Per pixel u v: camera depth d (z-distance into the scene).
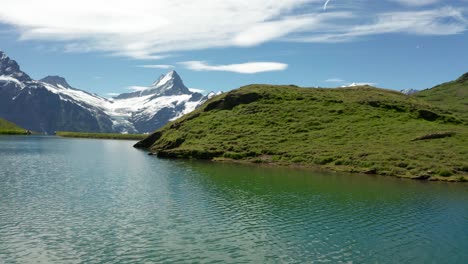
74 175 76.62
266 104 149.12
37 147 166.50
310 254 34.84
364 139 106.81
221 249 35.62
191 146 118.81
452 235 40.50
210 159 107.44
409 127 116.31
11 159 107.81
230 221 44.34
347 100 149.75
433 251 36.00
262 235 39.72
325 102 148.38
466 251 36.09
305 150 101.19
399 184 68.88
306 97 155.25
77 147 172.25
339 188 64.31
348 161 88.75
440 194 60.41
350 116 131.75
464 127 123.88
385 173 79.38
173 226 42.16
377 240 38.75
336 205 52.56
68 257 33.12
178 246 36.19
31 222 42.72
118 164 96.94
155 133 167.75
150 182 68.69
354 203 53.78
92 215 45.84
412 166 80.62
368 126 119.88
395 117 130.38
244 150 108.50
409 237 39.78
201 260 32.97
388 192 61.53
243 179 72.44
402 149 92.56
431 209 50.81
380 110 138.50
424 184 69.31
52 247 35.34
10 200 52.88
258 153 104.75
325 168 87.38
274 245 36.94
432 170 77.69
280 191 61.25
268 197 56.88
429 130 111.06
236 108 150.25
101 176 75.56
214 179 72.31
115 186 64.50
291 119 132.25
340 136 111.88
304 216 46.84
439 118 133.00
